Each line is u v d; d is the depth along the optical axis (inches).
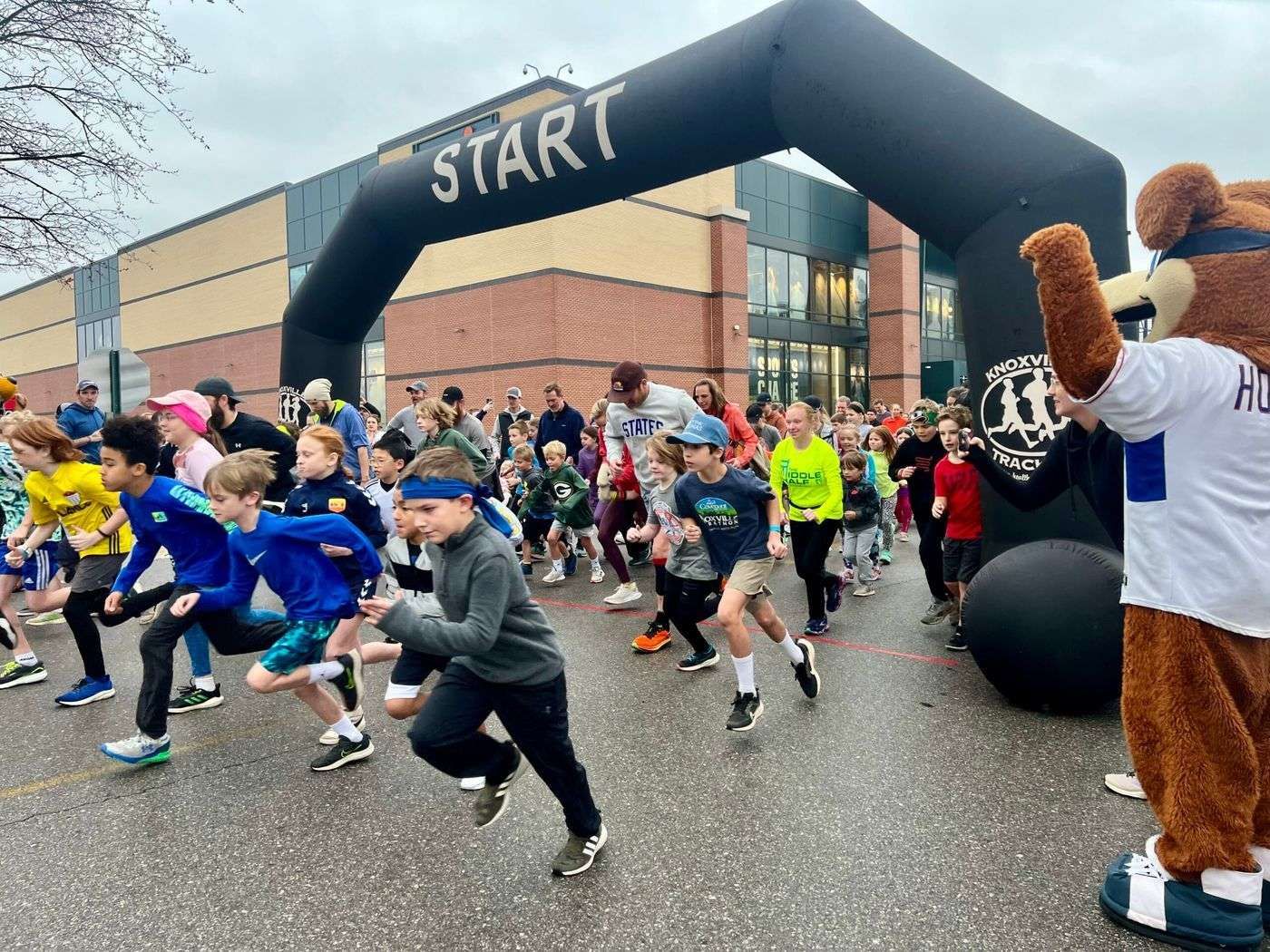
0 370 1768.0
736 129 248.2
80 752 160.6
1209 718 91.4
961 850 115.4
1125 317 120.5
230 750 160.4
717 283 1000.2
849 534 297.4
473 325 896.3
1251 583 89.8
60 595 210.2
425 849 119.8
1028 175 183.9
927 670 203.0
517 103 847.1
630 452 244.4
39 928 102.0
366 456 306.2
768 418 488.4
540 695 107.3
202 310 1240.8
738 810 129.3
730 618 159.2
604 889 107.4
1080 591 160.9
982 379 193.2
